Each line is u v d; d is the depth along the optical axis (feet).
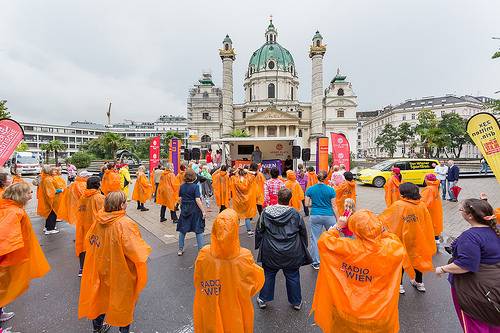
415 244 13.53
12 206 10.64
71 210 19.99
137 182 34.68
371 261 7.79
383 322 7.61
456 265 7.88
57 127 349.82
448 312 12.14
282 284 14.97
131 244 9.52
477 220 8.04
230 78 210.59
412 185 13.99
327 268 8.45
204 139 248.93
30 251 11.36
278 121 224.33
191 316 11.93
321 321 8.87
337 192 23.70
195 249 20.36
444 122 192.85
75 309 12.48
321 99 206.90
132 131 436.35
